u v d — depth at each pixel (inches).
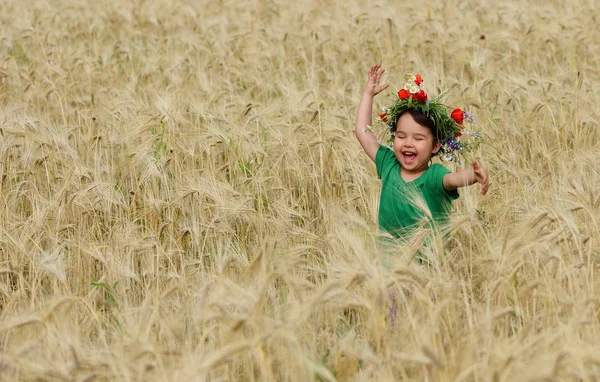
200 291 150.9
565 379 115.9
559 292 142.3
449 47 392.8
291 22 483.5
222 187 203.2
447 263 146.6
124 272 167.9
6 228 200.2
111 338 156.1
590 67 344.5
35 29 449.1
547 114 279.1
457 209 200.2
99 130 272.8
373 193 202.7
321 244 182.7
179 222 205.2
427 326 126.7
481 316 135.6
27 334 139.3
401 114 169.2
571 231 152.8
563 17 443.5
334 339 138.6
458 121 166.2
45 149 238.2
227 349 114.2
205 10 537.3
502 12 481.1
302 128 244.5
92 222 209.8
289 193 216.2
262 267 139.9
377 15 487.2
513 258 147.1
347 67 359.9
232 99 305.0
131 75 361.4
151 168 209.5
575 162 218.1
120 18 514.9
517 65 372.2
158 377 116.3
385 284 132.3
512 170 216.1
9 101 326.6
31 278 176.9
